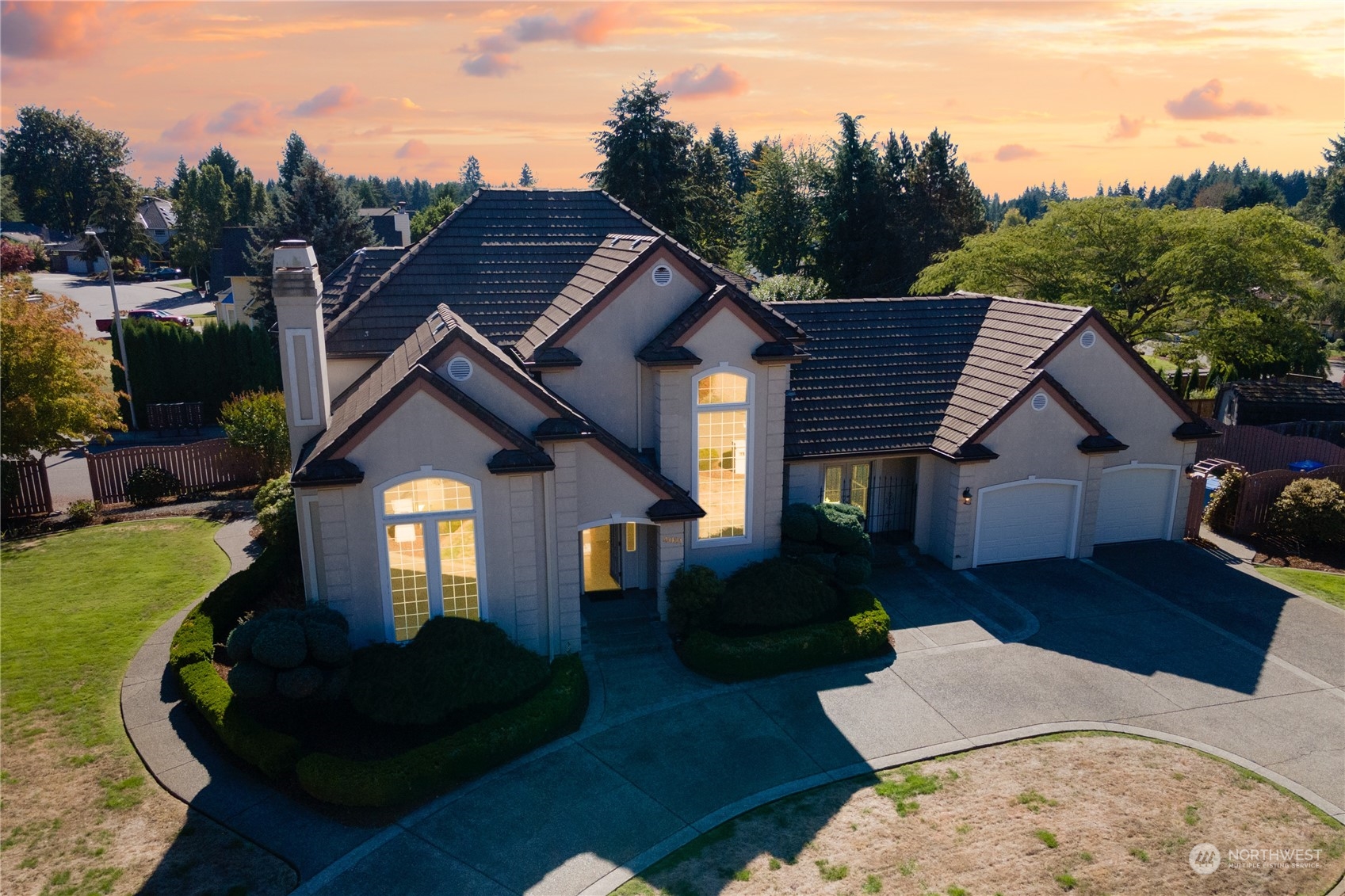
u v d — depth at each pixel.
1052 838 13.02
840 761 15.00
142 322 40.03
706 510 20.52
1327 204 96.69
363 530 16.17
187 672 16.05
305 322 17.14
